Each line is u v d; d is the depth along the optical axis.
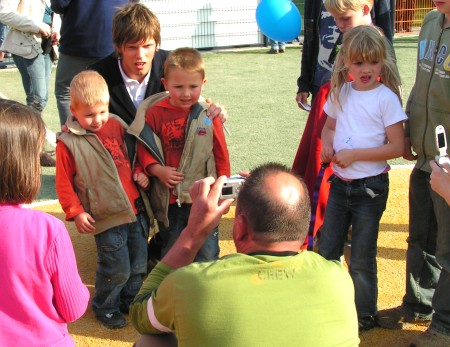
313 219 3.80
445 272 3.18
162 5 13.67
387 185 3.38
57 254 2.21
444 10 2.91
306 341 1.87
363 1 3.72
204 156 3.69
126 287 3.82
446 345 3.19
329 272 1.98
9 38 6.50
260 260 1.97
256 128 8.00
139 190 3.74
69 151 3.49
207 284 1.92
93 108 3.44
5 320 2.18
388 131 3.29
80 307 2.33
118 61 3.88
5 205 2.21
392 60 3.36
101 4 5.07
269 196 2.03
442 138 2.77
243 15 14.23
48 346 2.23
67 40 5.20
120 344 3.52
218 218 2.25
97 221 3.56
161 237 4.00
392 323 3.60
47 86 6.89
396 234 4.74
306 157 4.01
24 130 2.17
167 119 3.67
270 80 10.82
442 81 3.06
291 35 5.26
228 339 1.85
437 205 3.17
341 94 3.40
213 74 11.44
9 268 2.16
